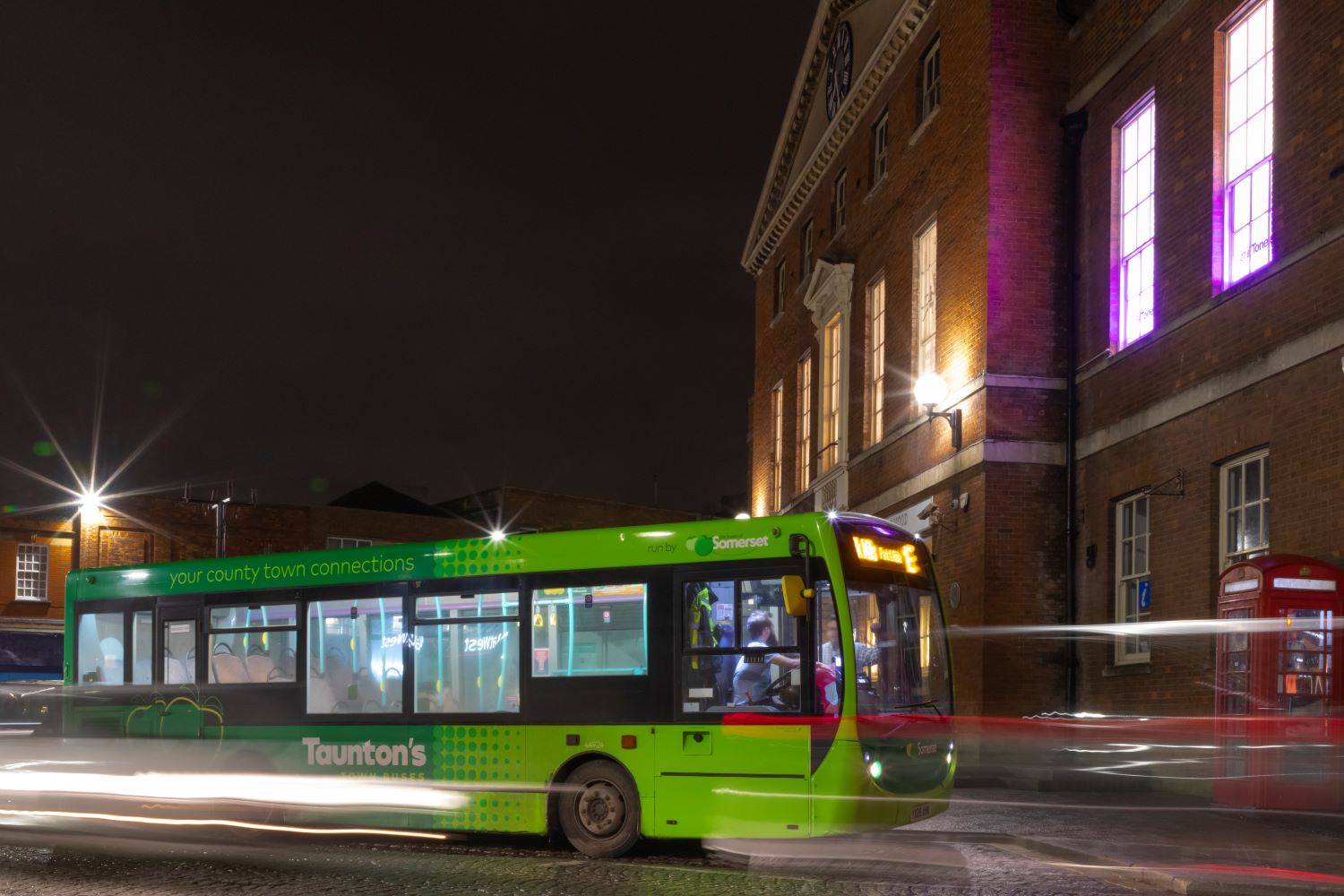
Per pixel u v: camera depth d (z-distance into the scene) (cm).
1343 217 1306
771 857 1097
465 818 1178
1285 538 1380
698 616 1100
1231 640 1352
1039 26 1952
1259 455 1468
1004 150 1925
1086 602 1823
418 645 1229
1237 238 1525
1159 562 1645
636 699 1112
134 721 1402
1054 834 1168
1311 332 1341
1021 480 1881
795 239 3167
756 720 1060
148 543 6144
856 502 2528
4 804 1567
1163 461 1641
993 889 921
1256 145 1495
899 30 2316
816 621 1056
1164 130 1675
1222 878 905
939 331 2094
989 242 1911
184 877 1004
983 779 1738
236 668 1338
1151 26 1708
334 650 1280
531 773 1148
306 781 1272
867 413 2502
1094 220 1861
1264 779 1289
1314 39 1370
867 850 1126
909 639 1122
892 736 1055
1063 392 1900
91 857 1124
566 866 1060
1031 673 1842
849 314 2633
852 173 2675
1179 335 1616
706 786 1073
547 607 1168
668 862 1080
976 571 1889
